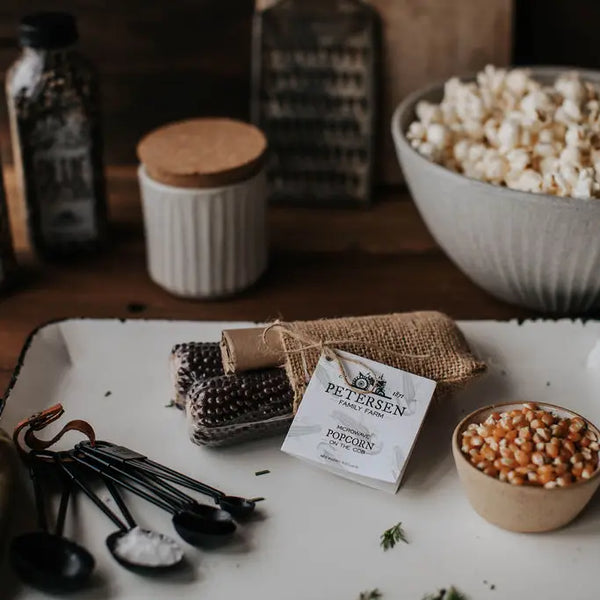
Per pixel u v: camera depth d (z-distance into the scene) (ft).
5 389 3.32
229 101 4.57
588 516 2.78
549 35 4.40
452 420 3.15
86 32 4.34
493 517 2.70
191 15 4.33
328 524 2.75
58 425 3.09
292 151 4.34
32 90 3.67
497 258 3.35
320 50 4.18
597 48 4.42
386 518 2.78
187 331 3.50
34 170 3.82
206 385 2.92
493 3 4.12
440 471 2.95
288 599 2.51
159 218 3.65
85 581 2.47
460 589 2.55
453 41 4.19
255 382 2.93
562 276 3.31
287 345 2.97
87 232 4.02
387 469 2.78
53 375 3.30
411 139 3.55
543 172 3.32
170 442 3.04
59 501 2.80
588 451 2.67
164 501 2.75
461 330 3.49
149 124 4.59
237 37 4.40
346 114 4.26
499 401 3.24
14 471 2.76
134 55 4.41
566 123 3.38
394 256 4.12
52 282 3.93
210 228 3.62
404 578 2.58
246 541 2.68
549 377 3.34
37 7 4.28
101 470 2.79
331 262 4.07
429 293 3.89
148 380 3.30
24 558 2.48
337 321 3.13
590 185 3.09
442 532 2.73
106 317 3.72
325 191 4.40
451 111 3.60
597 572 2.60
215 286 3.77
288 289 3.91
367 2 4.12
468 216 3.26
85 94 3.76
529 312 3.76
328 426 2.85
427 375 3.01
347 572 2.60
